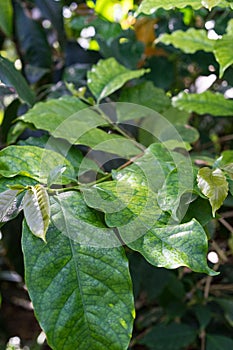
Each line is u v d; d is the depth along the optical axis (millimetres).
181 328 1025
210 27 953
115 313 501
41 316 491
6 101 1146
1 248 1177
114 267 512
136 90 899
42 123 710
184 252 506
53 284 500
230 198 860
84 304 501
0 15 941
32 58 1029
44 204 514
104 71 828
